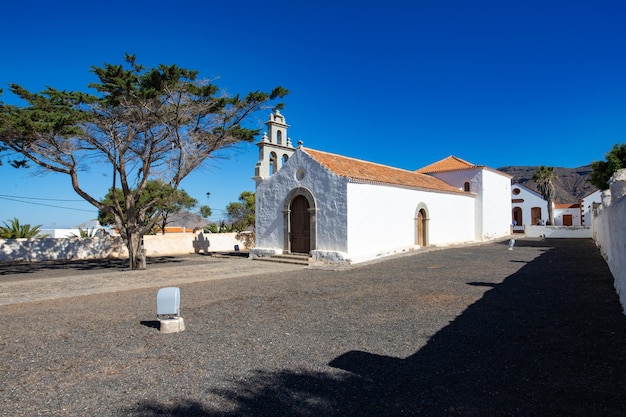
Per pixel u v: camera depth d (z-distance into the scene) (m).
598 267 12.75
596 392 3.82
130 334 6.16
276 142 21.31
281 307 8.00
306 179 18.11
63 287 11.17
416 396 3.86
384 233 18.78
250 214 38.81
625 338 5.38
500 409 3.56
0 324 6.91
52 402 3.84
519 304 7.73
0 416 3.56
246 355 5.13
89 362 4.94
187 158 16.69
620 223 7.51
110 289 10.70
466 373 4.40
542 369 4.44
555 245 23.95
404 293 9.24
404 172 25.02
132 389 4.12
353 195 16.92
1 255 20.70
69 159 16.02
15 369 4.72
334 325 6.53
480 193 28.59
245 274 13.65
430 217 22.97
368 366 4.68
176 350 5.37
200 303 8.55
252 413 3.57
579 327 6.00
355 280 11.59
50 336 6.09
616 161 26.95
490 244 25.70
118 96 14.59
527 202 48.38
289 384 4.20
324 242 17.25
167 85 14.85
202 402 3.80
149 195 26.25
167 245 25.95
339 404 3.73
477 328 6.15
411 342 5.55
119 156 16.75
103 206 16.83
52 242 22.22
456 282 10.59
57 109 14.98
